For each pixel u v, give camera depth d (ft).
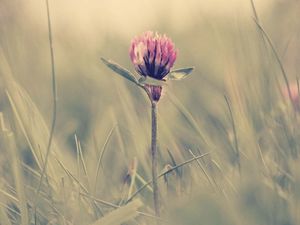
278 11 2.84
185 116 2.05
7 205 1.76
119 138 2.08
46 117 2.64
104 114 2.40
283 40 2.66
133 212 1.50
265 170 1.66
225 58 2.08
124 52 3.61
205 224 1.37
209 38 3.01
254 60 2.02
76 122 2.56
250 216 1.39
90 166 2.10
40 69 3.26
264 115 1.89
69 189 1.77
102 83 2.87
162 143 2.04
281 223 1.42
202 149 2.05
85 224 1.66
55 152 1.93
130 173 1.92
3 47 2.61
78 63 3.17
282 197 1.49
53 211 1.74
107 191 1.93
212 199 1.38
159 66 1.61
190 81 2.64
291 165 1.64
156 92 1.63
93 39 3.60
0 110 2.18
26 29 3.28
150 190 1.86
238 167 1.70
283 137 1.77
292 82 2.23
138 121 2.15
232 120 1.85
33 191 1.79
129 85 2.42
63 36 3.50
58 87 2.99
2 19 3.00
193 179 1.79
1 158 1.92
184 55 3.24
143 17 3.82
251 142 1.77
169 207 1.39
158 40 1.61
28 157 2.13
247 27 2.13
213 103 2.44
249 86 1.97
